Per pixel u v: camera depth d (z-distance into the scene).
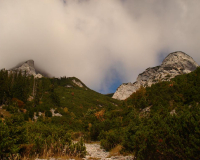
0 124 10.80
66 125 43.09
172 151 7.62
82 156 13.91
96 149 19.81
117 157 13.84
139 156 10.01
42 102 69.69
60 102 82.06
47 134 18.16
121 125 29.19
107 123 29.81
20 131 11.88
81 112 75.00
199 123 7.37
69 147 13.80
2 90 57.53
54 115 58.56
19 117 13.55
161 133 8.79
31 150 11.88
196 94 29.27
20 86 68.44
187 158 7.12
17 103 52.69
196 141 7.02
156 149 8.63
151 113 28.36
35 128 19.23
